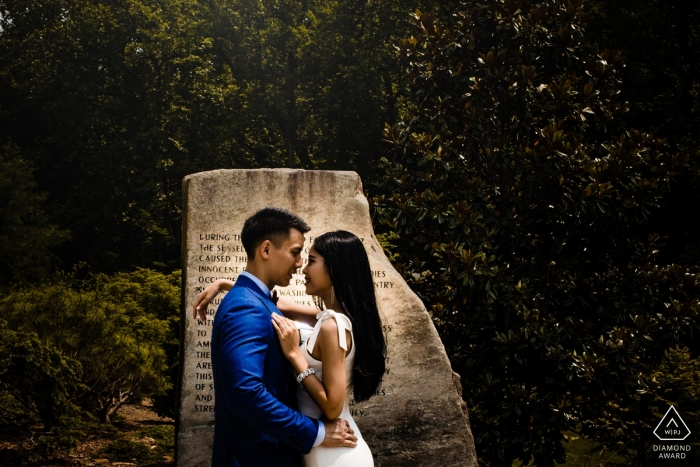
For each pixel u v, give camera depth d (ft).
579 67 25.23
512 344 21.16
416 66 24.63
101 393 31.89
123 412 37.45
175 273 38.99
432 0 55.21
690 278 22.62
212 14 70.90
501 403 20.99
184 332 15.03
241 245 15.35
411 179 24.53
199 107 74.28
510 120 23.93
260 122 72.49
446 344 22.88
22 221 69.67
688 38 56.29
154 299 37.01
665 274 22.88
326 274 10.25
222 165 78.89
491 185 24.16
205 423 14.67
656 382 22.03
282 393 9.45
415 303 15.67
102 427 29.89
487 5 24.12
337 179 15.96
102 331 28.14
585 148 23.80
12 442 24.41
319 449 9.57
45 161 84.94
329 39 67.87
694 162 42.65
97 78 80.07
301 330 10.35
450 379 15.44
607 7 54.34
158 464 24.85
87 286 38.86
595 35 54.39
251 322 9.25
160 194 79.05
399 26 65.82
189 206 15.42
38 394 22.29
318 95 70.13
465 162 24.22
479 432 21.09
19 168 69.97
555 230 23.49
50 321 27.32
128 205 79.00
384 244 30.07
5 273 69.97
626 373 21.33
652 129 49.78
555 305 23.21
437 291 23.31
